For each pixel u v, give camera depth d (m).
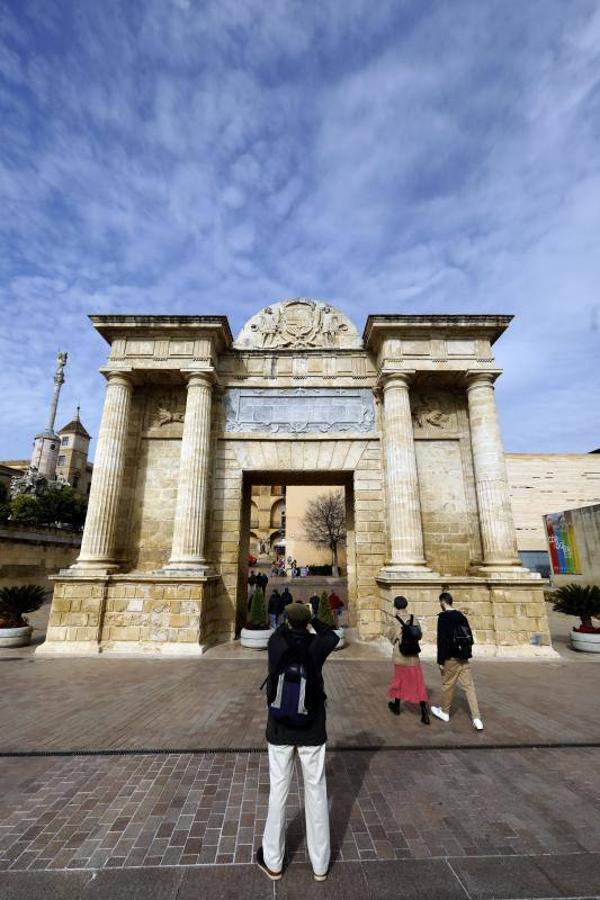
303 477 18.47
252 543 71.31
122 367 16.58
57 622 13.59
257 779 5.40
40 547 27.05
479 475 15.85
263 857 3.71
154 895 3.45
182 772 5.58
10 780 5.34
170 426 17.50
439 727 7.21
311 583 40.53
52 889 3.51
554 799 4.96
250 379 18.02
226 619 15.73
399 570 14.43
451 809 4.73
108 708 8.09
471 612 13.88
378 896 3.46
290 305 19.17
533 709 8.19
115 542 15.93
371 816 4.58
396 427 15.94
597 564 26.66
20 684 9.83
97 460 15.76
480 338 16.98
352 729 7.11
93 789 5.13
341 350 18.20
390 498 15.57
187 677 10.48
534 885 3.58
